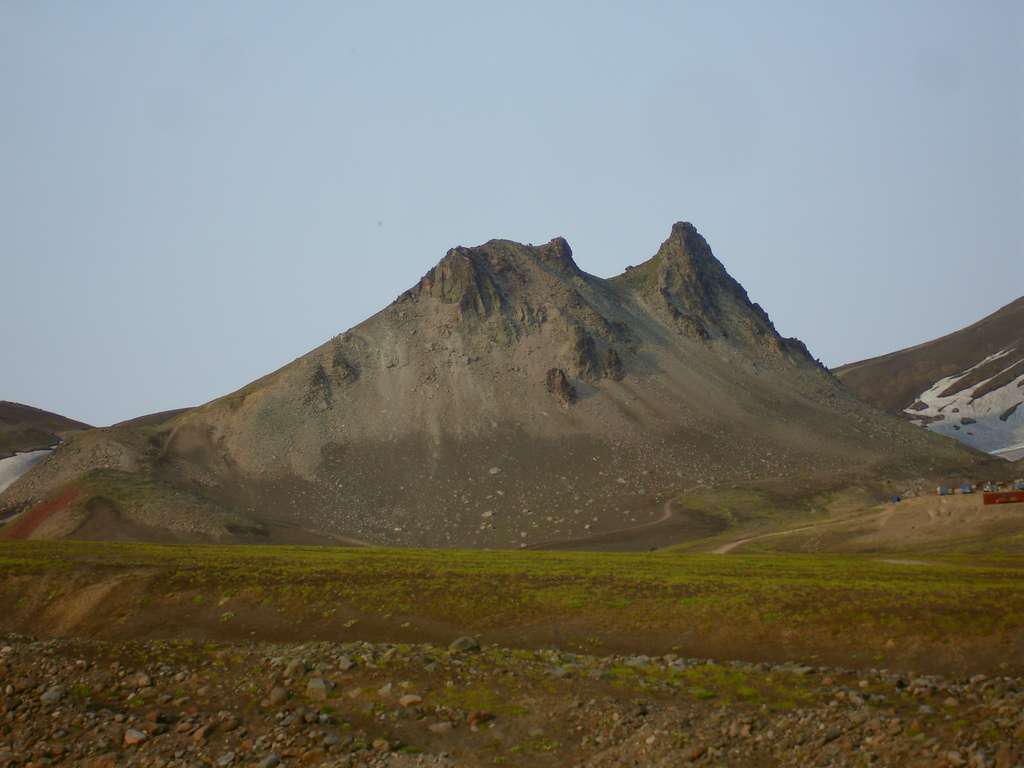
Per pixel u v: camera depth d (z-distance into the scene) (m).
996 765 32.50
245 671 50.38
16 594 84.62
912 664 57.78
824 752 36.97
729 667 53.19
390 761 39.72
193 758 40.84
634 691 47.25
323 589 78.94
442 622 71.69
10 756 41.56
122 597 81.38
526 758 39.97
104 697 47.44
